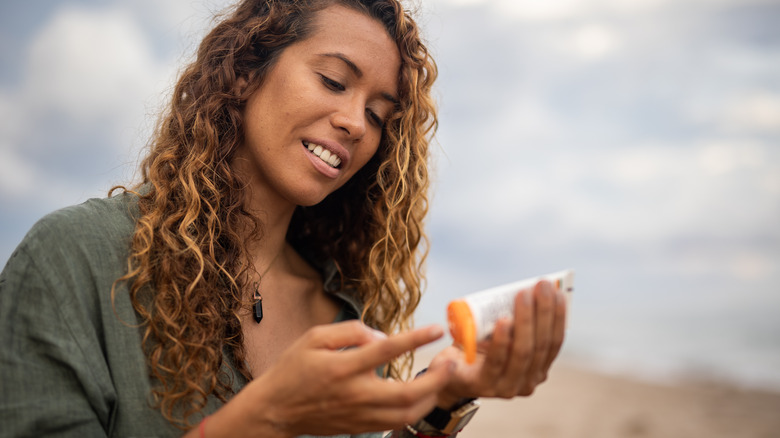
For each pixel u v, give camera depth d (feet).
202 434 3.49
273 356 5.42
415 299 6.59
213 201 5.14
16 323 4.12
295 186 5.16
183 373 4.41
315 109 5.05
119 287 4.46
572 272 4.02
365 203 6.52
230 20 5.70
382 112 5.57
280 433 3.44
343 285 6.36
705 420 17.78
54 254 4.33
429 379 3.26
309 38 5.14
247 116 5.28
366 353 3.13
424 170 6.43
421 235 6.58
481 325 3.37
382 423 3.32
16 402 3.93
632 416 18.01
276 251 5.69
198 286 4.72
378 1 5.42
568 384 22.58
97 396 4.11
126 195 5.02
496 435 15.81
